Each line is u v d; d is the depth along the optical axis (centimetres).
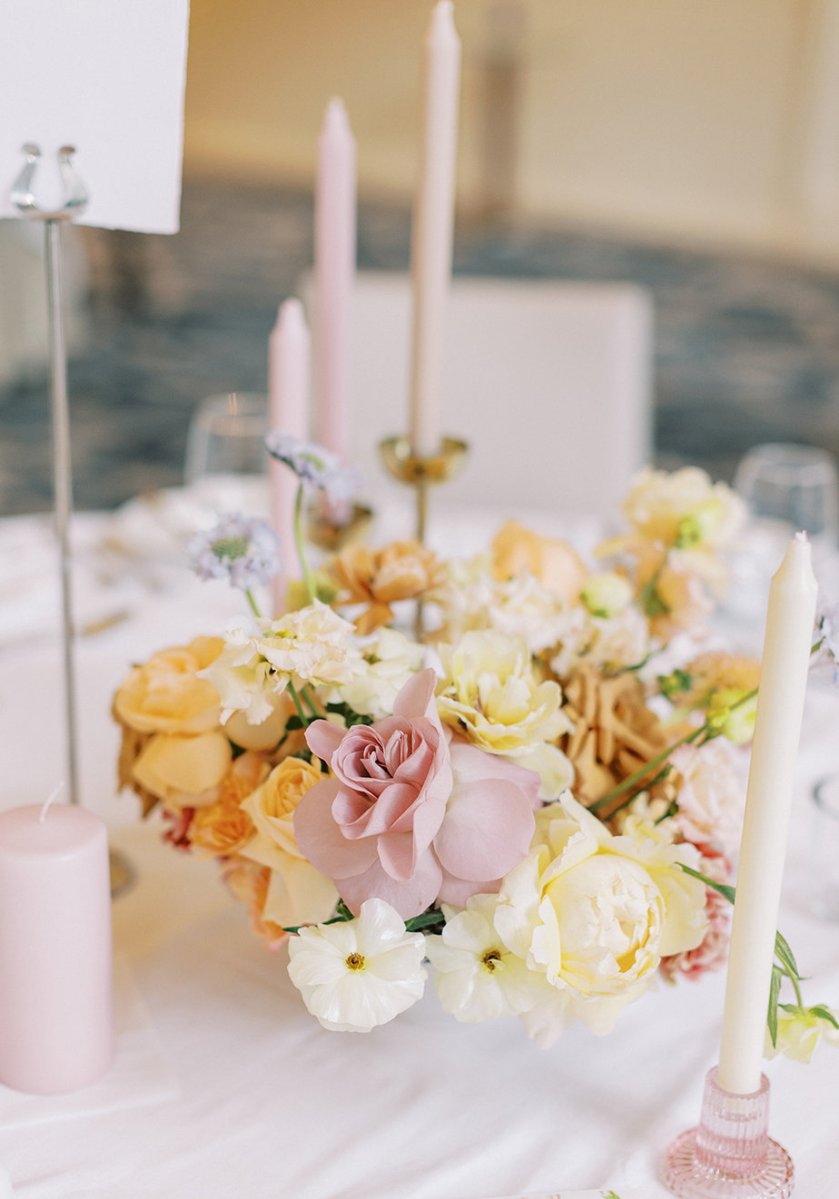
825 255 418
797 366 430
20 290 400
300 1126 64
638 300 188
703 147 418
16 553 132
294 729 68
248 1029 71
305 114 445
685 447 406
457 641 72
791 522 131
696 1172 60
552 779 64
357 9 428
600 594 73
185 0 73
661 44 410
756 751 54
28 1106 65
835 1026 60
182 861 87
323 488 70
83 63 72
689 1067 69
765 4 396
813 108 403
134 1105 65
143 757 70
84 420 404
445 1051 70
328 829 59
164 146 75
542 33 418
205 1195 60
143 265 445
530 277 446
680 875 61
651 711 72
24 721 106
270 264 458
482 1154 62
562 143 431
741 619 119
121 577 127
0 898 63
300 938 58
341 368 95
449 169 82
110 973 67
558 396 188
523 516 145
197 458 134
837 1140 64
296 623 61
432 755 56
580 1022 72
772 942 56
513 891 58
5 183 72
